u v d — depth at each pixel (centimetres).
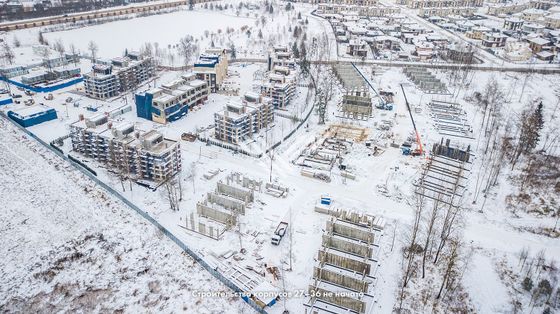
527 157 17312
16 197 14262
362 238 12375
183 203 14038
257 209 13800
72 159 16450
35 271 11431
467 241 12550
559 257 12044
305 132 19312
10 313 10300
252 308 10181
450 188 15088
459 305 10506
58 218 13325
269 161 16788
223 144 17762
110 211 13612
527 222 13588
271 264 11525
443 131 19462
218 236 12412
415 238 12162
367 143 17938
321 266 11412
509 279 11256
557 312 10250
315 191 14862
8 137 18188
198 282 10975
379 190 14925
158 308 10331
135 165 15200
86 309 10388
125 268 11500
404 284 10481
